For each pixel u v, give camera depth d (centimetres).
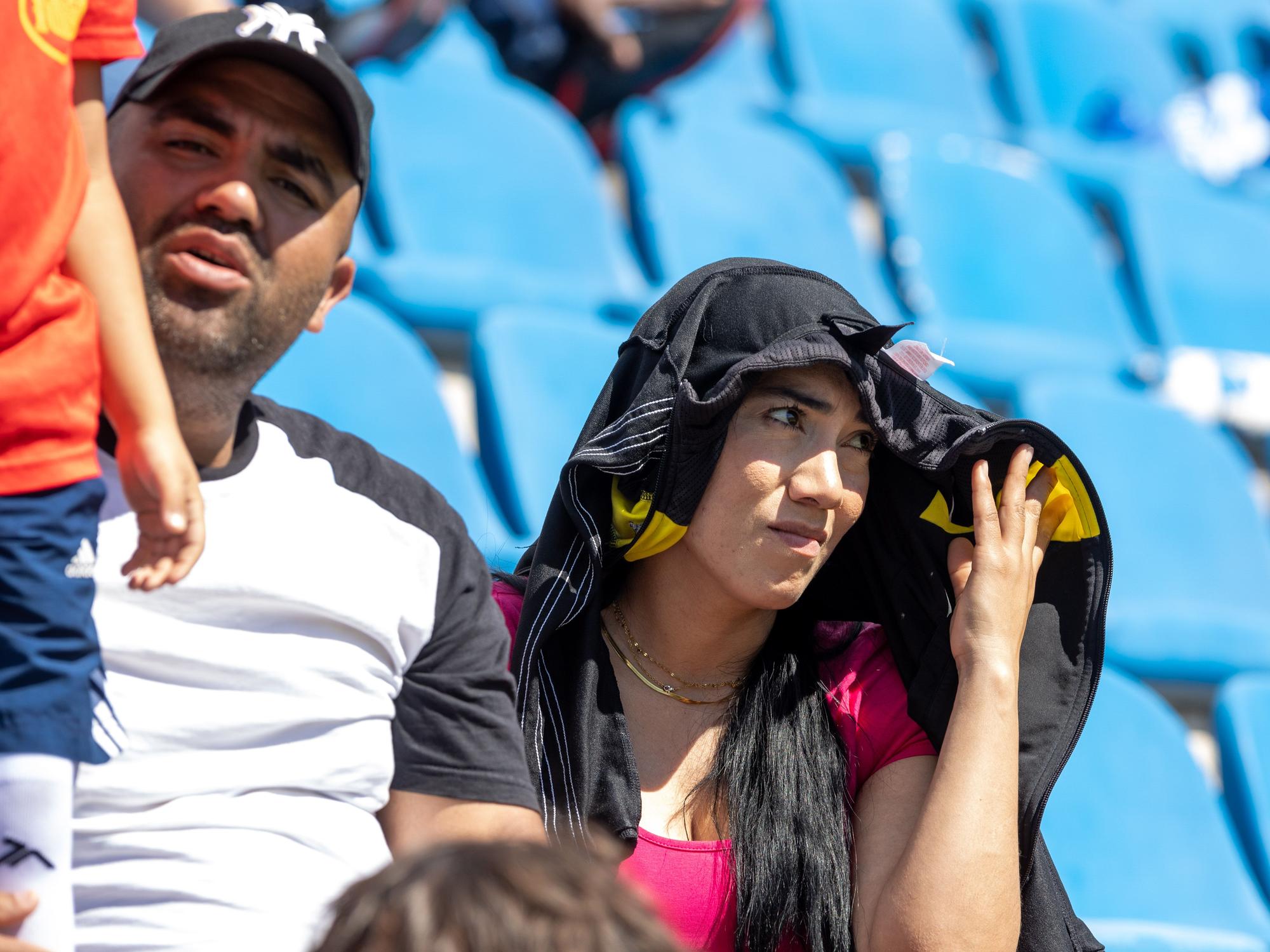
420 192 1719
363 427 1330
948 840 676
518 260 1750
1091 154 2431
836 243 1984
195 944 528
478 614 648
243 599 564
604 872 316
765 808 716
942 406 743
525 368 1455
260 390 1284
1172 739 1303
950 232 2053
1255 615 1684
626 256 1897
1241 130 2595
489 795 627
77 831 527
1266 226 2288
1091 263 2136
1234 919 1249
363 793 591
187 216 553
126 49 557
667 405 719
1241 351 2178
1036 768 727
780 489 708
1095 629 748
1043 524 759
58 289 507
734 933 706
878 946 684
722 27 2058
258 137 557
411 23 1834
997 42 2655
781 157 2006
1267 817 1343
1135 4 2948
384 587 606
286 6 1716
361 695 593
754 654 764
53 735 490
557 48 2038
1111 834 1238
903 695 761
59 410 497
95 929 523
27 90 504
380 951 297
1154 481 1700
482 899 299
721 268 758
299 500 599
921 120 2341
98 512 517
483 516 1350
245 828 550
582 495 732
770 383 714
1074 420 1686
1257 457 2002
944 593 748
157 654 546
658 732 752
